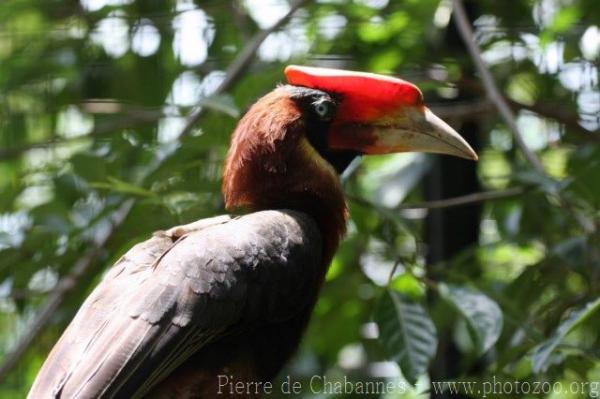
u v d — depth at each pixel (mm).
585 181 11594
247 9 15094
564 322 10086
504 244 12648
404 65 14617
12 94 15047
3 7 15023
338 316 14008
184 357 8680
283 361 9602
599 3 14031
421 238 13023
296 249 9258
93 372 8242
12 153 13945
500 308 10664
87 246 12398
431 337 10164
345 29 14617
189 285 8711
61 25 15055
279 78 11891
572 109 14211
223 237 9070
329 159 10227
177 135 12781
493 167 15312
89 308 8781
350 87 10125
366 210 12539
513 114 13945
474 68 14758
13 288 12359
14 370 13359
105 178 11797
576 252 11719
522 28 14656
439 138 10109
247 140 9922
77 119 15562
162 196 11703
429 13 14250
